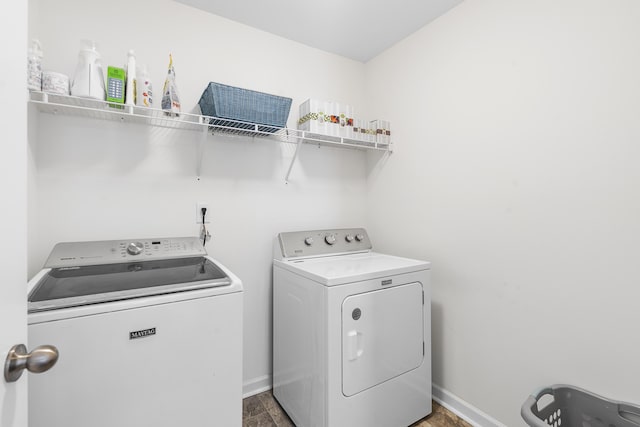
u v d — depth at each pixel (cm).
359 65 241
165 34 164
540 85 137
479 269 163
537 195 139
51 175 138
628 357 113
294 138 201
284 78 204
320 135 190
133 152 157
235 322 116
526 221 143
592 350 122
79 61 124
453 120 176
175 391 104
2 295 49
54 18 139
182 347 105
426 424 164
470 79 167
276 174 201
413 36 201
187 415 107
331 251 195
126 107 134
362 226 240
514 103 147
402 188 210
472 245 166
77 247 131
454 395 174
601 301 120
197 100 173
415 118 200
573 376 128
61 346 88
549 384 135
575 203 127
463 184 171
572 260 128
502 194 152
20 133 56
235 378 116
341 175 230
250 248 191
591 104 122
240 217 188
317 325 141
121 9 153
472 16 166
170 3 166
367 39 209
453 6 175
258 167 194
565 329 130
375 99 233
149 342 100
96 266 128
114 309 95
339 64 230
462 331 171
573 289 127
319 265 166
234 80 185
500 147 153
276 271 183
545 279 136
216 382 112
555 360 133
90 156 147
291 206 207
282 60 204
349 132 199
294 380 162
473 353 165
